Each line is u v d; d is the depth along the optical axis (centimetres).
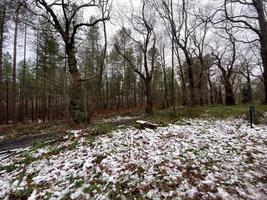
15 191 555
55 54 2383
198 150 734
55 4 1314
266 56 1705
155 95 4300
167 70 4238
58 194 514
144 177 546
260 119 1293
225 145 792
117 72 4328
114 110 3803
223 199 456
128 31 2481
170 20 1773
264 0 1620
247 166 611
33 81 2864
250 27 1675
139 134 943
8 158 831
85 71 2547
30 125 2083
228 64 3191
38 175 630
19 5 1335
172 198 464
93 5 1385
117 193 493
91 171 604
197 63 2977
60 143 900
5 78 3325
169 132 997
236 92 5103
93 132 1005
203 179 534
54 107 2989
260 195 472
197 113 1677
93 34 2539
